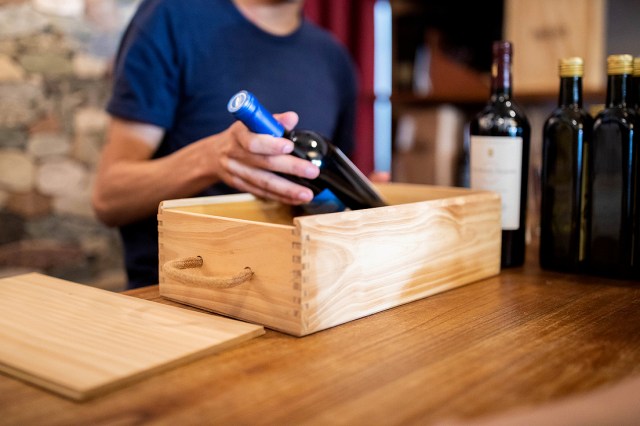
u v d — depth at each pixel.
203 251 0.79
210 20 1.40
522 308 0.80
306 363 0.60
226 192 1.39
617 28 2.36
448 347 0.65
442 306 0.81
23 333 0.65
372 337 0.68
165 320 0.71
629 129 0.94
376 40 3.22
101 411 0.49
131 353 0.60
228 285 0.69
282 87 1.51
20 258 2.18
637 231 0.96
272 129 0.87
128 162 1.33
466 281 0.94
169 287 0.84
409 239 0.82
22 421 0.48
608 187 0.96
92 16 2.25
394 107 2.73
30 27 2.12
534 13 2.30
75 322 0.69
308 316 0.68
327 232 0.70
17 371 0.56
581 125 0.99
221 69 1.42
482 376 0.57
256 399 0.51
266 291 0.71
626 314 0.77
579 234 1.01
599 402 0.39
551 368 0.59
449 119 2.55
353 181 1.02
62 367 0.56
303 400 0.51
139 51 1.33
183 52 1.37
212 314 0.77
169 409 0.50
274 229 0.69
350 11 3.01
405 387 0.54
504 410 0.49
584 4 2.21
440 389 0.54
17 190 2.16
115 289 2.36
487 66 2.67
